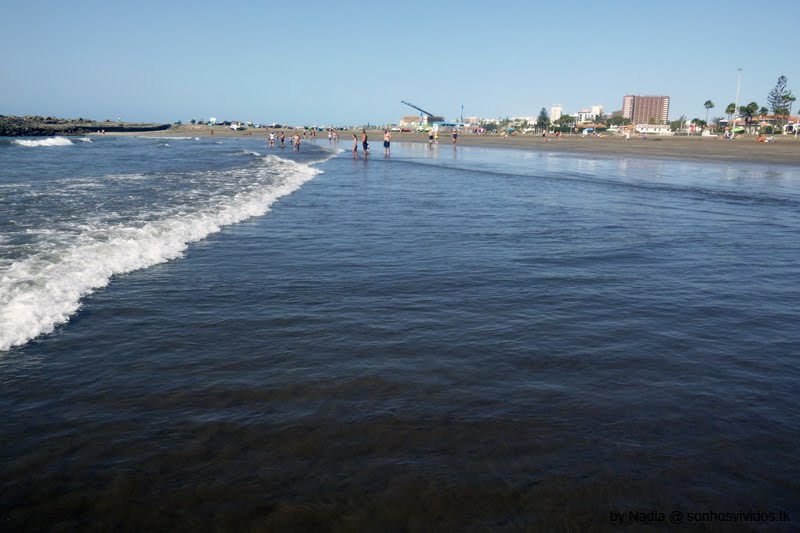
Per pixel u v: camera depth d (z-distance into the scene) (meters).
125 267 8.65
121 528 3.10
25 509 3.24
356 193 19.73
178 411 4.37
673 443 4.00
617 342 5.95
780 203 18.11
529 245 11.07
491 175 27.89
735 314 6.94
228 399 4.57
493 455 3.81
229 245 10.69
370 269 9.01
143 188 18.64
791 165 37.50
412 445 3.92
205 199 16.06
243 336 5.99
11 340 5.61
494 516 3.22
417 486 3.47
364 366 5.25
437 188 21.70
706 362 5.46
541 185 23.17
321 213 14.93
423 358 5.45
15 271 7.56
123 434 4.03
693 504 3.36
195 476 3.55
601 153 53.25
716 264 9.64
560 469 3.67
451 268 9.12
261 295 7.49
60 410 4.37
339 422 4.22
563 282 8.34
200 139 111.69
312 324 6.39
